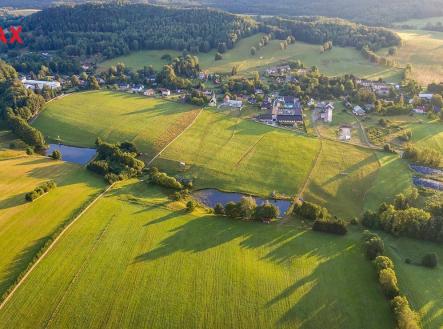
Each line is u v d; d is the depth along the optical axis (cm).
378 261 8994
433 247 10181
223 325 7769
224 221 11031
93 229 10400
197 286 8638
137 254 9544
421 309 8150
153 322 7806
